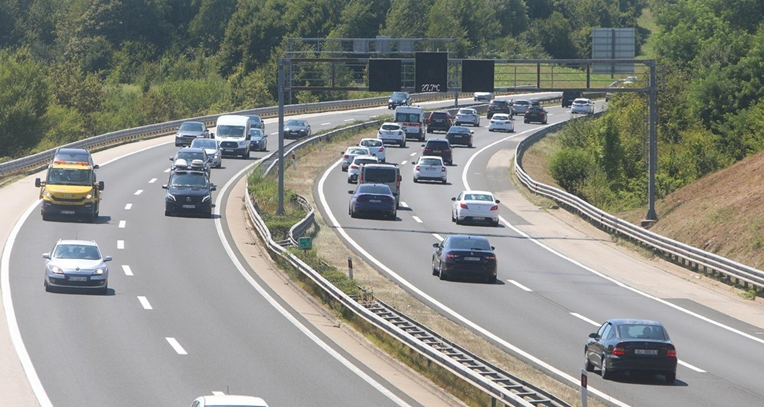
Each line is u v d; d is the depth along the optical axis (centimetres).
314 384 5894
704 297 9412
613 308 8781
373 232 12219
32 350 6369
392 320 7288
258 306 8200
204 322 7494
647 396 6000
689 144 17475
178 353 6488
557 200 14700
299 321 7750
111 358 6259
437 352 6016
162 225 11850
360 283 9244
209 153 16712
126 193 14138
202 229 11744
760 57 19212
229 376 5959
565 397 5866
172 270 9469
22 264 9312
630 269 10669
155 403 5269
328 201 14462
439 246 9950
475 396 5734
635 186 16050
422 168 16550
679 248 10625
